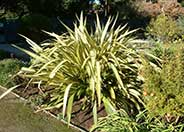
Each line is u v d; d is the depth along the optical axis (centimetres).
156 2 3478
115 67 674
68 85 664
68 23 2583
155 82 516
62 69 701
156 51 804
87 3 2827
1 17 2294
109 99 674
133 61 709
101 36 736
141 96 677
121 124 534
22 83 823
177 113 509
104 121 583
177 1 3272
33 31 1986
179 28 1595
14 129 646
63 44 718
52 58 731
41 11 2283
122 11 3138
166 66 521
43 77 716
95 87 662
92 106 695
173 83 506
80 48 690
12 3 2094
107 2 3162
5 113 714
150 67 540
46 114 714
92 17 3000
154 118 564
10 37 2111
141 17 3203
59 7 2495
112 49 711
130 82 697
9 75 880
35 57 745
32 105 748
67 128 654
